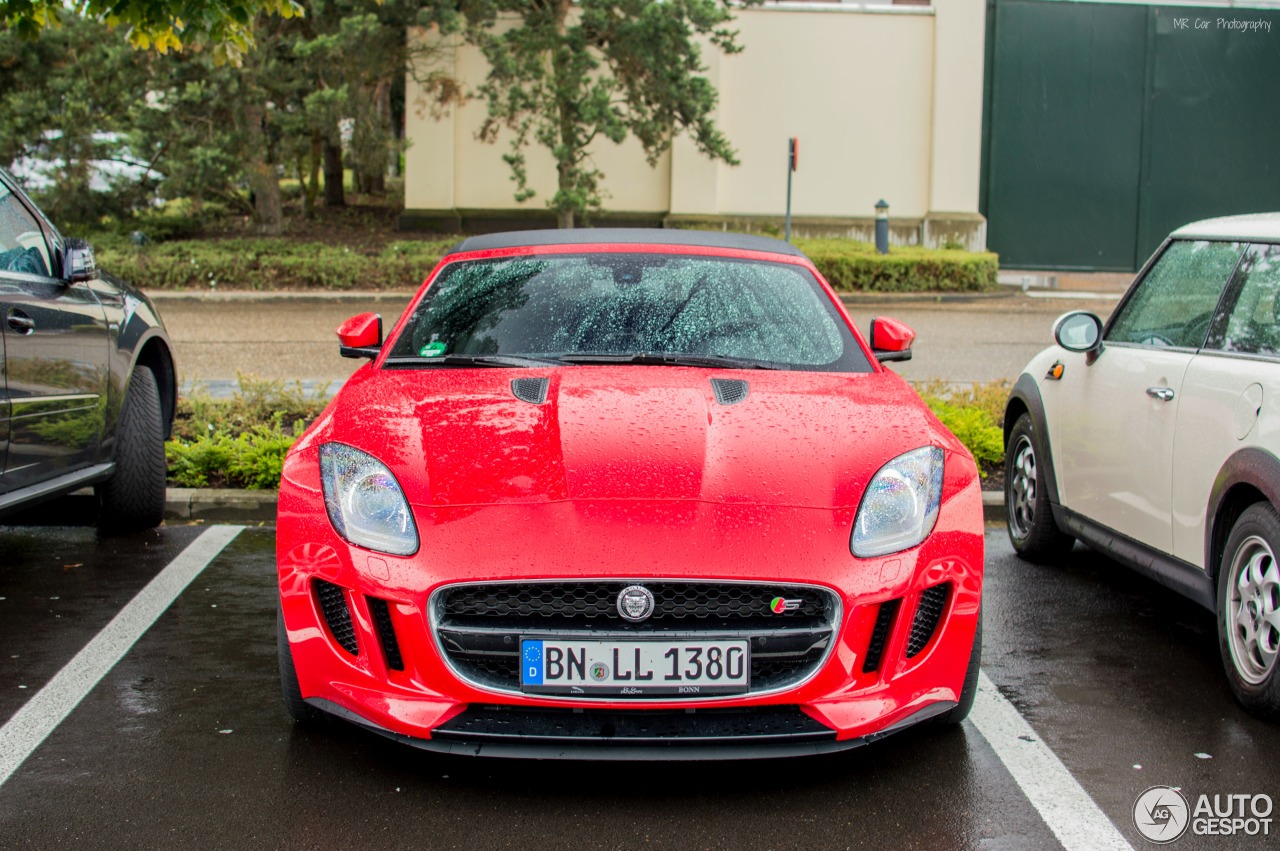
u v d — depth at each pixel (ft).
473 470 10.66
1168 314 15.31
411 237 73.67
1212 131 80.02
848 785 10.55
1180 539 13.91
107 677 13.17
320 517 10.63
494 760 11.02
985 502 21.56
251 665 13.61
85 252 16.22
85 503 20.86
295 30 65.41
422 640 9.96
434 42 72.38
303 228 75.25
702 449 10.94
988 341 47.37
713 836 9.59
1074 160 79.82
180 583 16.88
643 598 9.76
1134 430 15.02
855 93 79.00
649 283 14.52
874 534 10.32
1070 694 12.93
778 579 9.85
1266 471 11.92
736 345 13.57
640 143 78.89
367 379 13.05
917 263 67.92
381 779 10.62
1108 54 79.20
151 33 24.47
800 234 79.15
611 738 9.77
